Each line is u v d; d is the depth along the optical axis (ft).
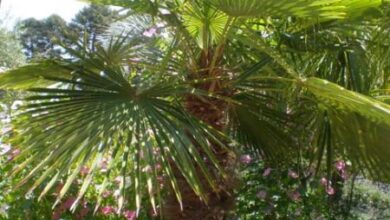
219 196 11.39
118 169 12.02
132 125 9.57
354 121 11.75
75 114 9.66
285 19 12.62
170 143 9.59
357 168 13.23
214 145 11.68
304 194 15.99
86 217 13.01
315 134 13.12
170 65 12.06
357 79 13.02
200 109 11.75
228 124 13.26
